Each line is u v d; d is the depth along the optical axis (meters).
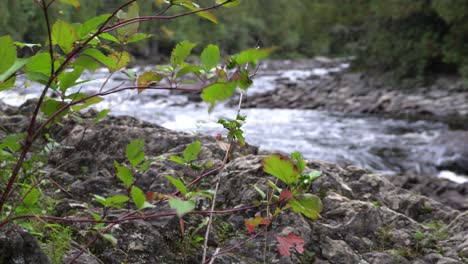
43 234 2.37
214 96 1.34
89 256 2.25
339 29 30.86
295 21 32.00
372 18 28.81
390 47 26.83
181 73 1.55
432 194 8.60
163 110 16.48
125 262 2.33
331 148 12.92
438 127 16.09
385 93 23.33
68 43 1.47
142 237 2.45
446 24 25.81
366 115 18.84
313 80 29.39
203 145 3.52
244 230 2.72
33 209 2.37
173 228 2.60
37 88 15.20
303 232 2.72
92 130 3.69
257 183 2.93
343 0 28.11
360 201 3.01
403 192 3.49
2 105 5.00
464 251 2.82
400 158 12.17
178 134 3.87
